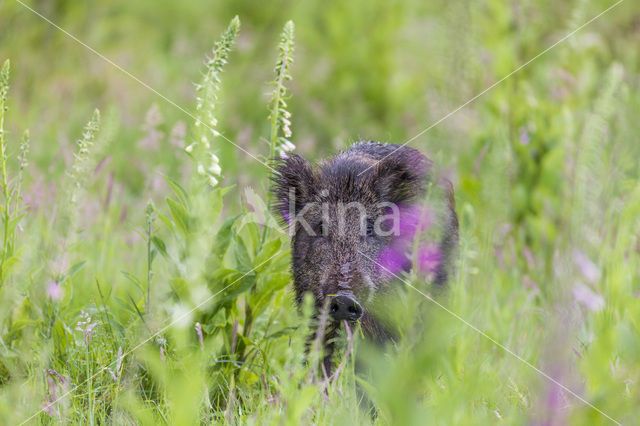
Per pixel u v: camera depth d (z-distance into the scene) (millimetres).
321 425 5953
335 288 8031
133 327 7758
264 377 6766
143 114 18422
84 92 19969
